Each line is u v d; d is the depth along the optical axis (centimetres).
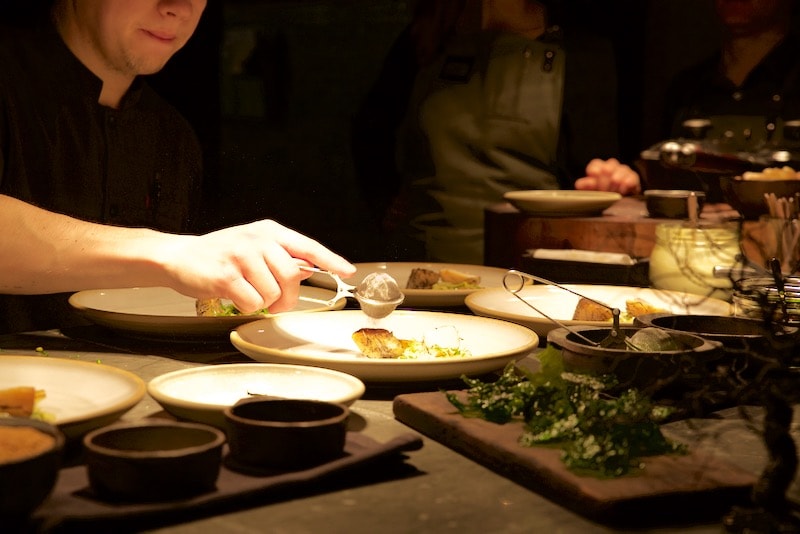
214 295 162
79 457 112
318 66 583
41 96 258
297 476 101
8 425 95
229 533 92
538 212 283
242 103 584
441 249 383
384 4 564
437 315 179
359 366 141
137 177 279
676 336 140
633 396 115
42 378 132
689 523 99
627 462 104
